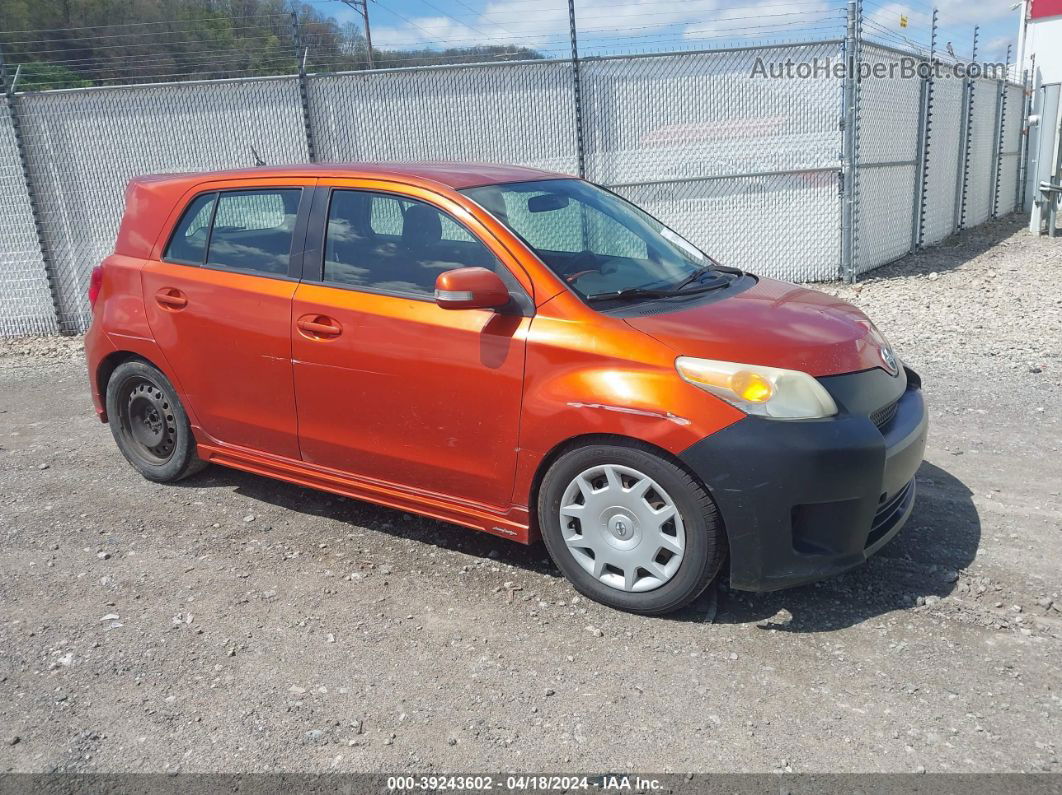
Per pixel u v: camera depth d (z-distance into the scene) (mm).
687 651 3311
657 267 4129
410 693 3119
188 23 10148
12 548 4398
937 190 13266
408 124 9984
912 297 9430
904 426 3553
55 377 8148
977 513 4371
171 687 3191
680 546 3363
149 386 5023
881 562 3912
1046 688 3002
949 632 3363
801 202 10008
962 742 2756
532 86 9859
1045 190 13961
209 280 4508
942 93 12867
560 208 4180
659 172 10062
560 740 2850
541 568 4027
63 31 10180
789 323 3580
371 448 4078
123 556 4270
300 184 4328
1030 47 18062
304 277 4219
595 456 3457
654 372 3305
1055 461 4980
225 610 3730
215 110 9883
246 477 5250
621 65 9789
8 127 9672
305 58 9805
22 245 9938
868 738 2797
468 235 3811
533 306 3604
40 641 3520
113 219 10031
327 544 4340
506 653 3346
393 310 3885
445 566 4074
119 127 9836
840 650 3273
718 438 3188
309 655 3375
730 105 9812
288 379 4258
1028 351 7199
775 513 3205
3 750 2879
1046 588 3643
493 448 3701
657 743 2818
